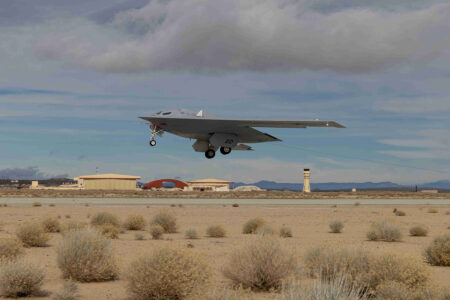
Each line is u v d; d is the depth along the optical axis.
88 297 14.54
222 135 51.50
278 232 39.81
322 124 52.78
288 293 9.99
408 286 13.61
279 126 53.62
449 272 20.70
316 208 96.50
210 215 69.56
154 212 74.06
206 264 14.65
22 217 58.28
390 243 33.62
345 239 36.47
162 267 13.84
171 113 50.56
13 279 14.60
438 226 52.81
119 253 25.11
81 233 18.67
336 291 9.95
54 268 20.08
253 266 15.48
